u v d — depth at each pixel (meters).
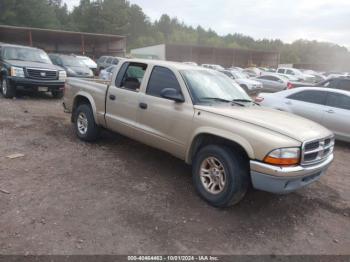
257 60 60.56
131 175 4.61
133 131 4.88
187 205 3.82
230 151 3.65
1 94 10.97
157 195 4.02
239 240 3.21
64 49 41.06
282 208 4.00
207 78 4.70
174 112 4.22
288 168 3.32
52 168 4.63
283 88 20.09
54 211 3.44
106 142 6.09
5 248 2.78
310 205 4.19
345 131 7.54
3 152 5.14
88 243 2.94
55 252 2.78
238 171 3.56
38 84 10.10
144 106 4.63
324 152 3.88
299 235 3.43
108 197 3.86
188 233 3.25
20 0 56.47
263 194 4.32
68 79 6.47
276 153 3.29
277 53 58.50
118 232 3.15
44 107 9.42
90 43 42.66
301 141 3.39
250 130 3.49
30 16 57.09
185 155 4.18
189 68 4.68
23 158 4.95
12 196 3.69
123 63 5.25
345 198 4.53
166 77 4.53
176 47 51.91
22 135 6.21
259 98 9.16
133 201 3.81
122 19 79.75
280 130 3.44
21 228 3.08
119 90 5.11
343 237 3.47
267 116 3.95
